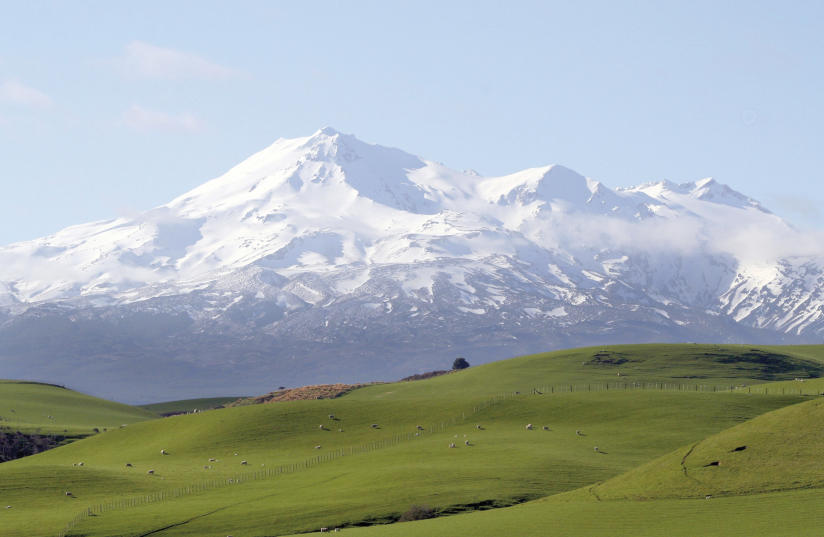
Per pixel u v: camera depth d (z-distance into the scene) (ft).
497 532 618.85
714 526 574.97
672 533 574.15
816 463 639.35
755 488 629.10
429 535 626.64
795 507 585.22
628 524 603.26
